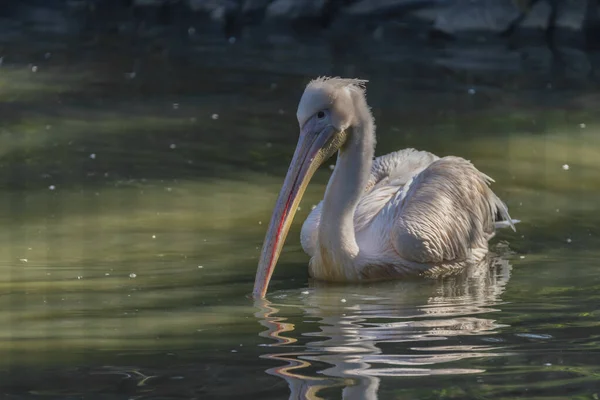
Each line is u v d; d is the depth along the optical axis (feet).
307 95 34.60
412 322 29.84
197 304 31.94
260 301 32.48
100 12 97.30
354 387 24.13
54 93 67.31
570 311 30.91
